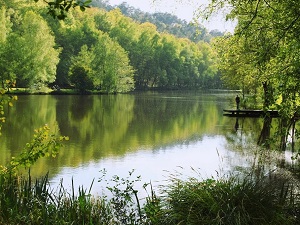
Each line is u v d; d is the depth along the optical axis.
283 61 7.29
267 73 8.10
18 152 15.91
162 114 34.25
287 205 6.29
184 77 100.56
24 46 56.72
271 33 8.07
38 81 59.59
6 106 36.31
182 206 5.84
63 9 4.01
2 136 19.89
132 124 26.91
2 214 6.05
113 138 20.62
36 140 7.83
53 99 48.09
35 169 13.14
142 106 42.69
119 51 74.00
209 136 21.97
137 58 90.81
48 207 6.51
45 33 59.69
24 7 70.38
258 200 5.75
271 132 21.25
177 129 24.84
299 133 7.13
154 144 18.97
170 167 13.90
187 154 16.42
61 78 70.69
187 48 106.81
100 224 6.23
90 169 13.34
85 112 34.25
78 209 6.44
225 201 5.68
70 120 28.09
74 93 61.47
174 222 5.66
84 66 63.19
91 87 62.88
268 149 16.33
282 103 7.10
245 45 8.40
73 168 13.42
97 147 17.73
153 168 13.69
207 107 42.78
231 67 16.39
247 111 33.03
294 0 6.98
